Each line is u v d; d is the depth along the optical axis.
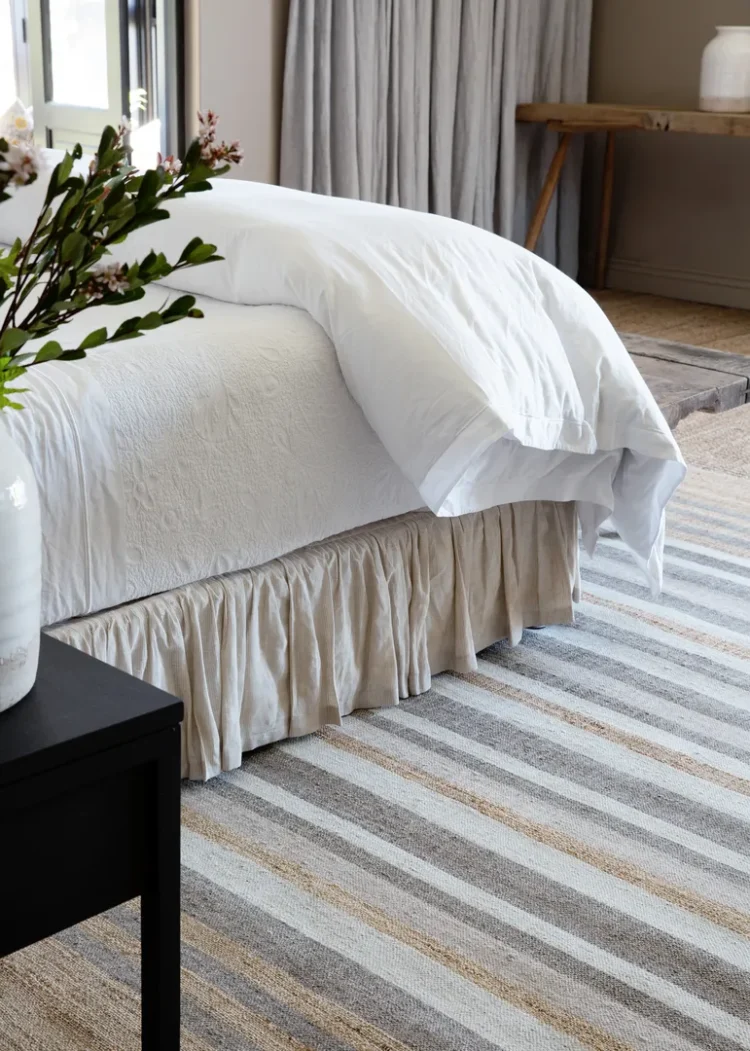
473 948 1.35
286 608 1.69
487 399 1.61
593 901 1.44
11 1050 1.17
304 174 4.32
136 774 0.91
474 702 1.90
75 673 0.96
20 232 2.14
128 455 1.45
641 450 1.86
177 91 4.15
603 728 1.83
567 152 5.16
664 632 2.16
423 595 1.88
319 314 1.70
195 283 1.86
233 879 1.45
